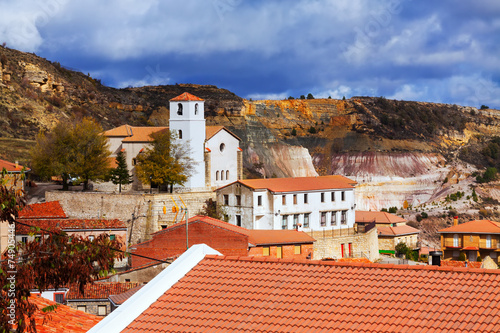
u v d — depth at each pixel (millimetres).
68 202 121875
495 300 24859
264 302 27266
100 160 132125
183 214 118062
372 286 26922
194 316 27328
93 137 132750
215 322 26734
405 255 148500
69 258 27531
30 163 162125
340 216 124812
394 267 27781
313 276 28297
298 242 100000
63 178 133375
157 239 93250
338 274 28078
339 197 125000
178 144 131750
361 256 121375
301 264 29250
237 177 142250
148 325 27391
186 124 132750
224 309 27359
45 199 123750
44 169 131250
